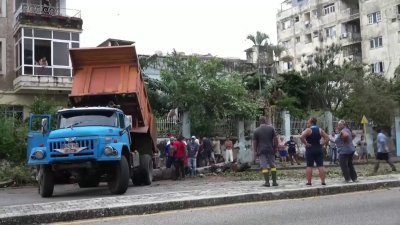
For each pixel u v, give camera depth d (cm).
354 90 3541
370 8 5266
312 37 6078
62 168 1221
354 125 3428
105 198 1067
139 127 1658
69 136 1217
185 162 2020
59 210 871
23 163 1977
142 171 1603
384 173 1803
